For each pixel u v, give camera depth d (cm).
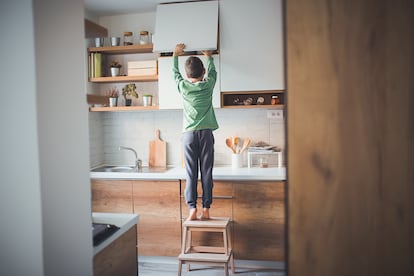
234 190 323
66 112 118
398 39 64
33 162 105
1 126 107
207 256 299
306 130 67
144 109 364
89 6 357
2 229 109
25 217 106
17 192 107
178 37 336
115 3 349
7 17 104
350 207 66
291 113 67
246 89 338
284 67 68
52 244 110
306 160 67
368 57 65
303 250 68
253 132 377
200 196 330
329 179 67
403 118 65
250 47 336
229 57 339
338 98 66
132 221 186
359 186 66
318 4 66
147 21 383
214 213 327
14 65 105
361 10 65
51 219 109
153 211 336
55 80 112
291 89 67
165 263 346
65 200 117
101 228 160
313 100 67
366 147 66
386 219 66
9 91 106
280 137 372
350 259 67
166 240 335
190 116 310
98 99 137
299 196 68
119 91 396
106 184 343
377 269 66
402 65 65
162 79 352
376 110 65
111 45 372
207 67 342
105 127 405
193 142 307
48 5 109
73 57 122
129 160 402
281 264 331
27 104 104
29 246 106
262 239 320
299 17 67
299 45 67
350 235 67
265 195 318
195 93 306
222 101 350
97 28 141
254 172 333
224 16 339
